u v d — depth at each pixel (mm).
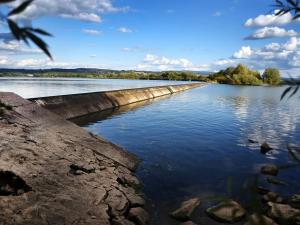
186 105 49594
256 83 159625
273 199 11664
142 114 36500
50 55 1813
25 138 13203
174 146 20375
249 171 15586
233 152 19453
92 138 17031
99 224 8680
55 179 10414
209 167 16156
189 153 18797
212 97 69938
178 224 9961
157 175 14578
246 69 167625
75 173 11570
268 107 48844
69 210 8891
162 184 13438
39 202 8703
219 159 17766
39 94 61625
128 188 12242
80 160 13164
